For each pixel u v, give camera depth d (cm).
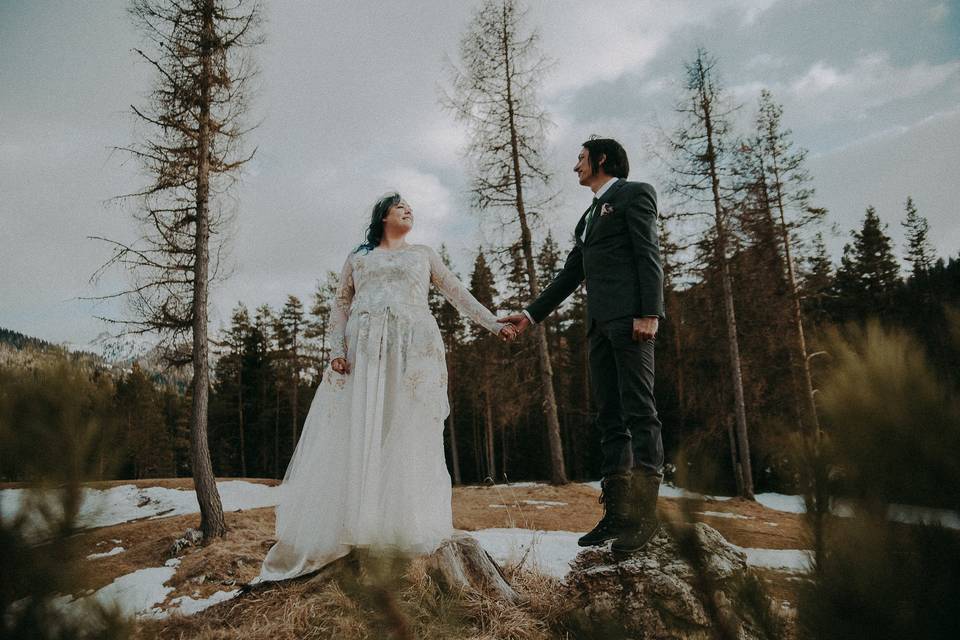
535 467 2994
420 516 279
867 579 69
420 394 304
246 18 952
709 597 122
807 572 79
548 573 344
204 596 583
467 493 1423
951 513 66
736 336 1514
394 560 127
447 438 3250
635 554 258
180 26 920
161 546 805
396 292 327
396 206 352
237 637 238
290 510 304
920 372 67
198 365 897
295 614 246
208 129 941
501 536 576
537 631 252
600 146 335
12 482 96
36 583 93
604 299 301
